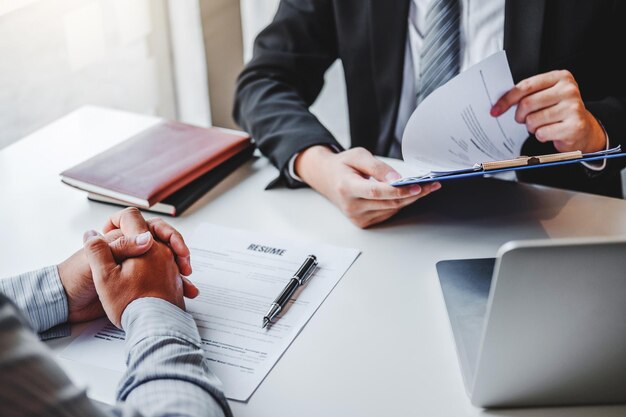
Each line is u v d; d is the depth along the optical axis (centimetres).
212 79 223
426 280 89
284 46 143
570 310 62
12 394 44
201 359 72
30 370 45
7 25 157
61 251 96
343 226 102
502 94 96
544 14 127
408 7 134
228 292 87
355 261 94
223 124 234
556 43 131
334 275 90
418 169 97
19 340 46
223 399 68
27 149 124
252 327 81
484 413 69
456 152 99
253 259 94
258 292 87
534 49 128
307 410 69
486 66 92
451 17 132
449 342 79
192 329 77
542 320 63
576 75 133
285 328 81
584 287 61
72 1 171
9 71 161
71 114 137
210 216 105
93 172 108
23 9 159
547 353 65
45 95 172
